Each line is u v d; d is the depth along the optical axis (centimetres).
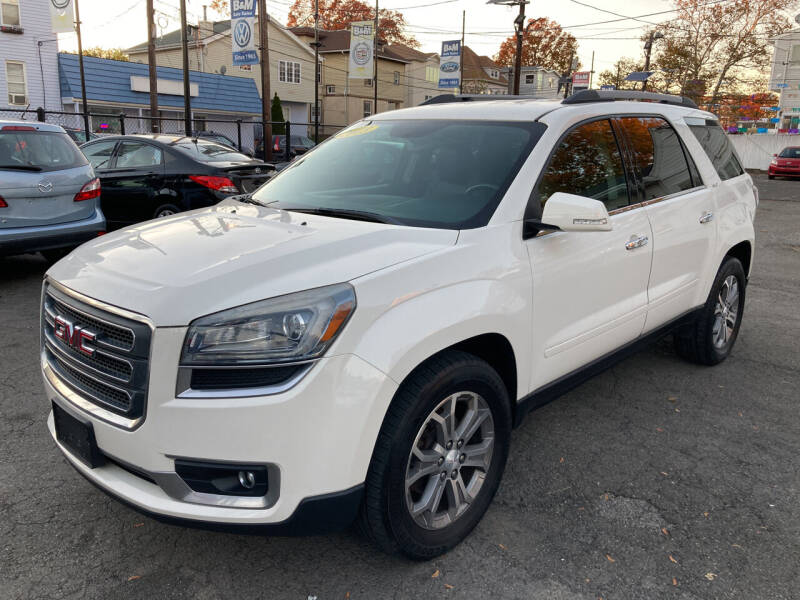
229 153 914
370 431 221
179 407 209
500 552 268
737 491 316
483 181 297
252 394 209
